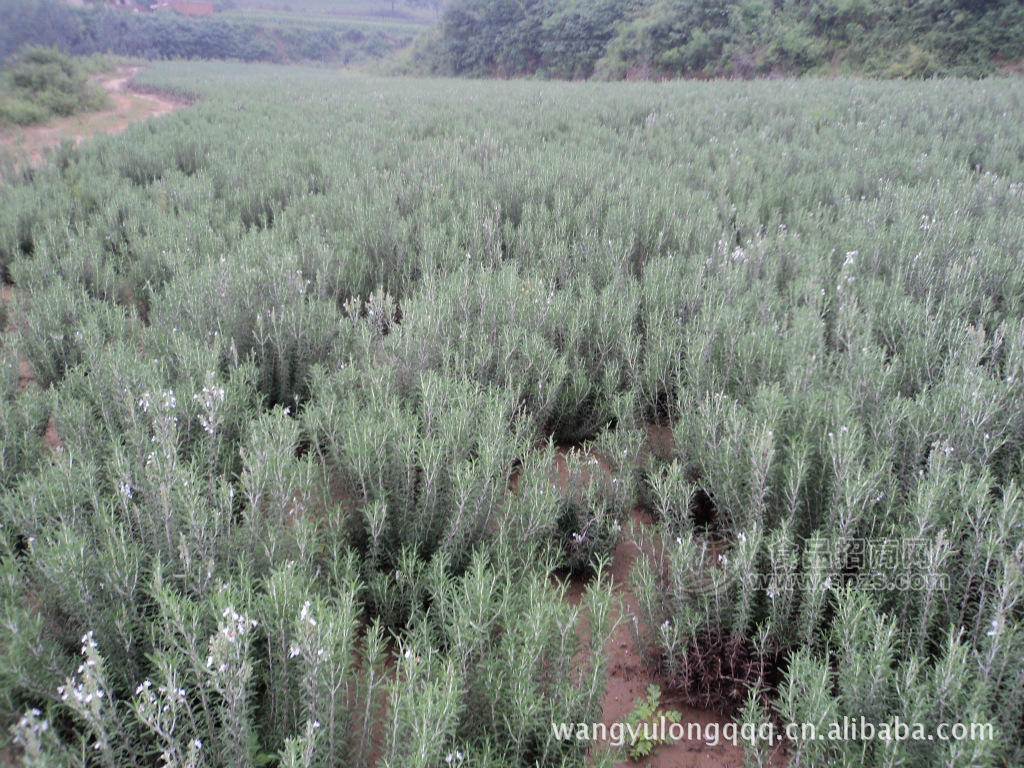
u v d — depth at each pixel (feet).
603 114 52.37
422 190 30.25
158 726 6.53
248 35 275.59
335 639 7.22
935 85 60.03
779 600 9.62
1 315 22.33
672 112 51.08
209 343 16.71
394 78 153.69
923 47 81.87
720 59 103.91
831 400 12.61
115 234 27.35
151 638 8.01
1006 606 8.25
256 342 17.24
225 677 6.79
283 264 19.34
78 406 13.20
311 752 6.47
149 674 8.18
